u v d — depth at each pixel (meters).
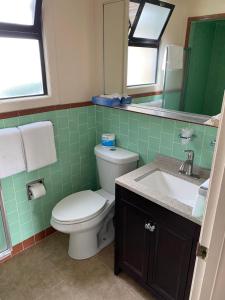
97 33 2.03
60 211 1.81
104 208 1.92
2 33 1.60
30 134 1.77
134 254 1.63
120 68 1.97
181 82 1.60
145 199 1.41
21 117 1.77
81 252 1.95
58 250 2.07
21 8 1.62
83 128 2.21
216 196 0.56
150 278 1.57
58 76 1.91
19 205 1.93
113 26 1.91
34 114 1.84
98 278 1.81
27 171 1.85
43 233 2.19
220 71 1.42
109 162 1.97
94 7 1.97
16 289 1.72
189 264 1.30
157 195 1.37
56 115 1.98
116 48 1.95
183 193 1.61
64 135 2.09
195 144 1.61
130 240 1.62
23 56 1.75
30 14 1.67
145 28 1.69
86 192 2.06
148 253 1.52
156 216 1.38
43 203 2.10
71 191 2.32
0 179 1.74
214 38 1.38
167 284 1.47
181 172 1.65
